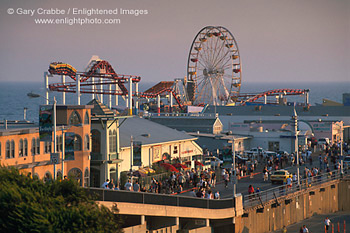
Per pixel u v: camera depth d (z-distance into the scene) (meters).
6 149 86.69
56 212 57.09
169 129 147.25
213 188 119.06
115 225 61.53
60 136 97.88
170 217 86.94
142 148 124.00
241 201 96.94
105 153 108.62
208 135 168.38
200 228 94.19
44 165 93.25
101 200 75.50
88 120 103.31
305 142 179.38
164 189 108.38
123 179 112.69
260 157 156.75
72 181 63.25
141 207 80.62
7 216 55.97
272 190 116.06
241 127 188.00
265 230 105.75
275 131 184.12
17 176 62.19
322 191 128.00
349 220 120.81
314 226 113.94
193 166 135.38
